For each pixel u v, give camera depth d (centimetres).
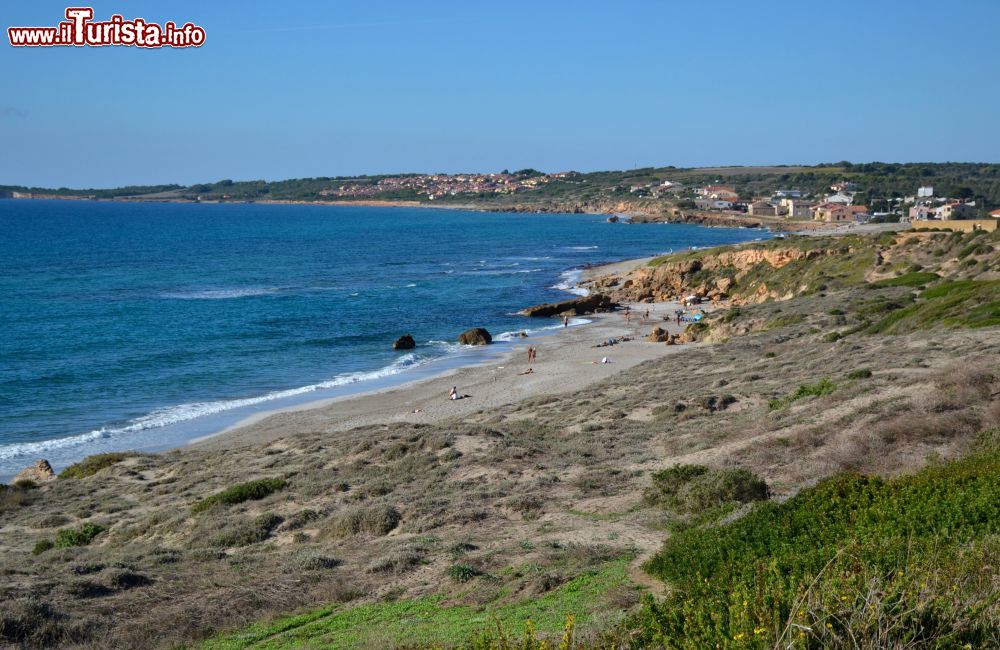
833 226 18750
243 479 2798
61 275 11362
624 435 3019
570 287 10625
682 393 3731
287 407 4731
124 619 1428
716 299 9162
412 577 1617
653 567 1423
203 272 12131
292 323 7712
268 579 1648
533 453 2736
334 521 2097
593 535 1788
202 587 1605
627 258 14475
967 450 1923
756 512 1493
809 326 5619
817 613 720
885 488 1445
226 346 6569
